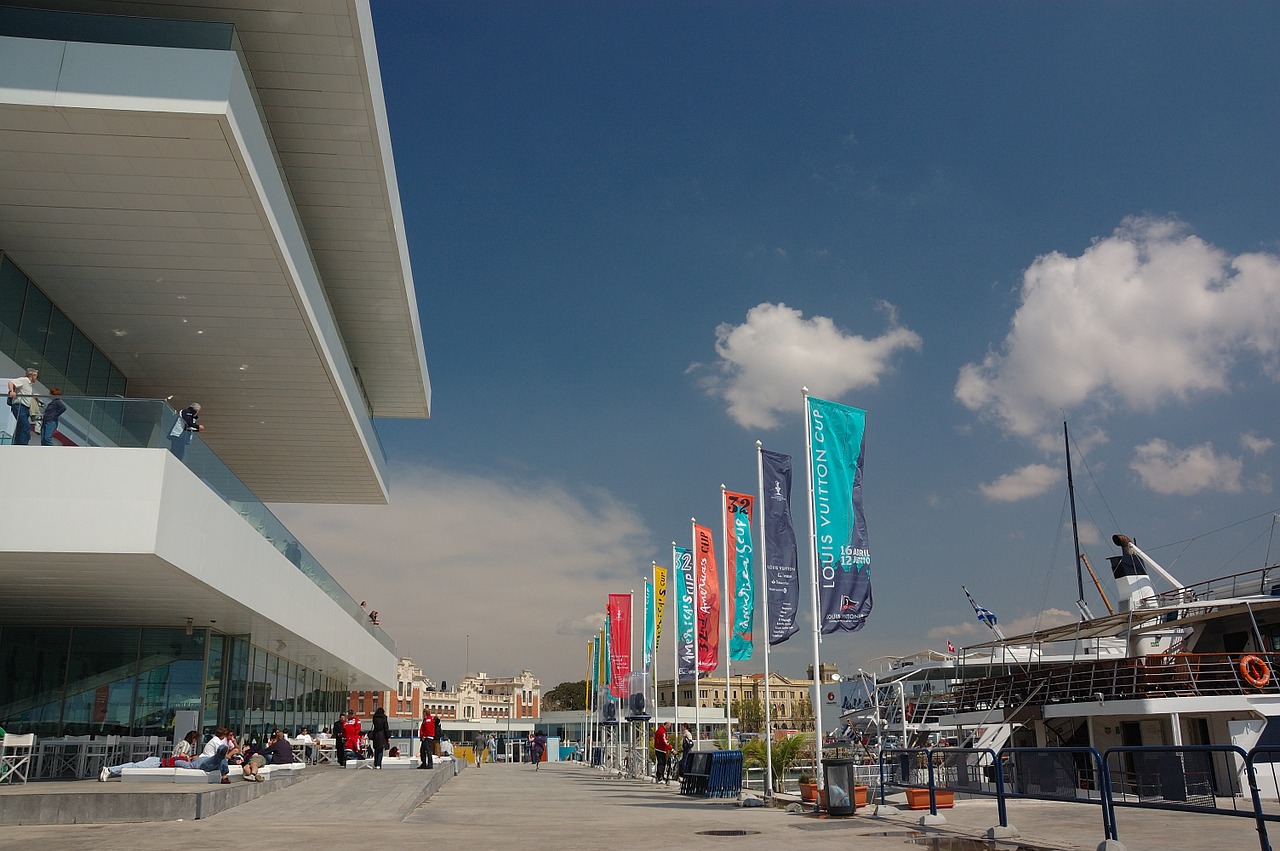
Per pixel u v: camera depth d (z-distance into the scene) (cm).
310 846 1159
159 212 1827
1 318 1953
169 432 1688
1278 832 1399
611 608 4078
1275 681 2478
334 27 1786
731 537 2691
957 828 1458
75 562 1633
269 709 3181
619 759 3884
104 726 2370
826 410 1942
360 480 3641
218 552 1911
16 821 1424
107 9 1741
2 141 1603
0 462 1577
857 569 1892
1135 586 3303
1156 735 2506
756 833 1366
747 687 15625
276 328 2338
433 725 2825
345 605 3519
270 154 1859
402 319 3064
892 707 3731
